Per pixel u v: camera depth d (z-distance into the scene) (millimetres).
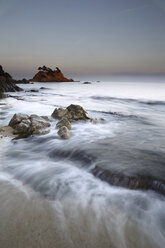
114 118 13242
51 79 135000
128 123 11672
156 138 8320
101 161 5531
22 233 2869
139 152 6375
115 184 4488
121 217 3377
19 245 2646
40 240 2754
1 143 7328
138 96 30594
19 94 32656
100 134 8836
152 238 2926
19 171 5148
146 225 3211
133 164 5320
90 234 2928
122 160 5613
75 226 3084
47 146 7148
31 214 3316
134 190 4289
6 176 4836
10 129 9039
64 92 41281
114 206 3703
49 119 11023
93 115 14164
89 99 27078
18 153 6520
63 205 3650
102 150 6520
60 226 3062
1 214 3283
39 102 21906
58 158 6230
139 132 9406
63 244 2711
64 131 8297
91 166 5352
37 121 9328
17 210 3414
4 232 2869
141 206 3746
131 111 17078
